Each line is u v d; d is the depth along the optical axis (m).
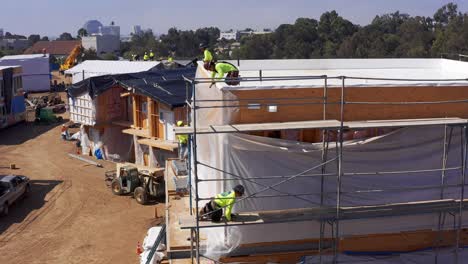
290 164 12.98
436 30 78.50
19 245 23.12
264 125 12.11
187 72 38.72
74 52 91.75
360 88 13.02
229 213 12.23
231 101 12.36
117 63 56.72
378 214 12.73
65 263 21.31
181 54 137.12
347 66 21.83
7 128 48.72
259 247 13.22
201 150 15.20
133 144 35.38
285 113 12.80
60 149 40.53
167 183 18.83
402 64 22.20
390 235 13.84
